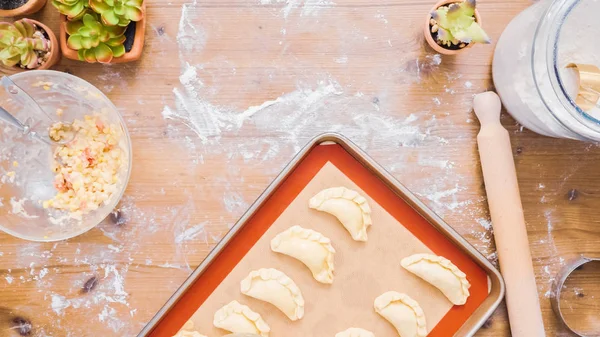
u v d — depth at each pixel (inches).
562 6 29.0
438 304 33.5
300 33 34.9
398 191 32.9
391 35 34.9
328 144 33.8
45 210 34.2
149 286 34.1
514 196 32.8
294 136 34.8
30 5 32.3
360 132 34.9
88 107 34.5
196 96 34.6
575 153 34.8
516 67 32.2
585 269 34.8
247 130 34.7
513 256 32.6
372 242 33.5
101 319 34.0
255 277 33.0
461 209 34.8
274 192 33.3
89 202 33.4
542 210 35.0
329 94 34.9
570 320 34.9
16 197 34.4
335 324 33.2
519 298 32.4
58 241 34.0
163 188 34.3
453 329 33.4
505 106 34.7
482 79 34.8
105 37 31.4
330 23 34.9
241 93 34.7
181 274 34.2
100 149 33.9
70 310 33.9
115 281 34.1
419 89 35.0
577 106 29.0
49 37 32.7
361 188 33.7
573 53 32.8
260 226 33.4
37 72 31.8
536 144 34.8
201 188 34.4
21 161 34.5
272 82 34.8
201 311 32.8
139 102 34.4
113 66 34.3
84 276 34.1
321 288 33.4
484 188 34.9
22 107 33.4
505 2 34.9
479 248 34.7
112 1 30.4
